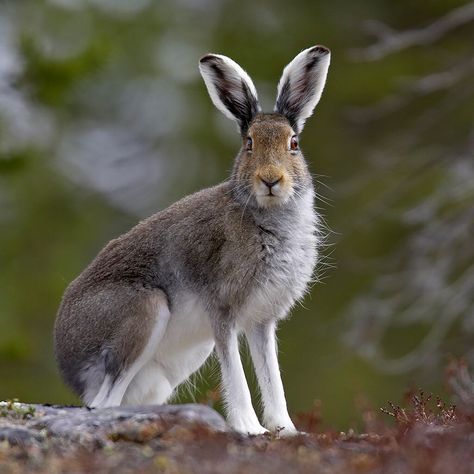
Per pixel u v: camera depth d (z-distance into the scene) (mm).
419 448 8609
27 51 21500
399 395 20094
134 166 24734
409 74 24500
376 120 23625
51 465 8297
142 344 10656
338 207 22234
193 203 10984
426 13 25312
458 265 19031
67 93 22406
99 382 10836
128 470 8180
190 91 25094
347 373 20672
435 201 16781
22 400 19688
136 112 25078
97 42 22297
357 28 25391
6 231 21984
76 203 22922
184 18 25719
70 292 11164
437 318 19312
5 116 21859
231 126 24859
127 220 23516
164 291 10844
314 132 24109
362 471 8188
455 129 21781
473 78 20109
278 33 25625
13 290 21188
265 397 10727
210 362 11875
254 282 10586
